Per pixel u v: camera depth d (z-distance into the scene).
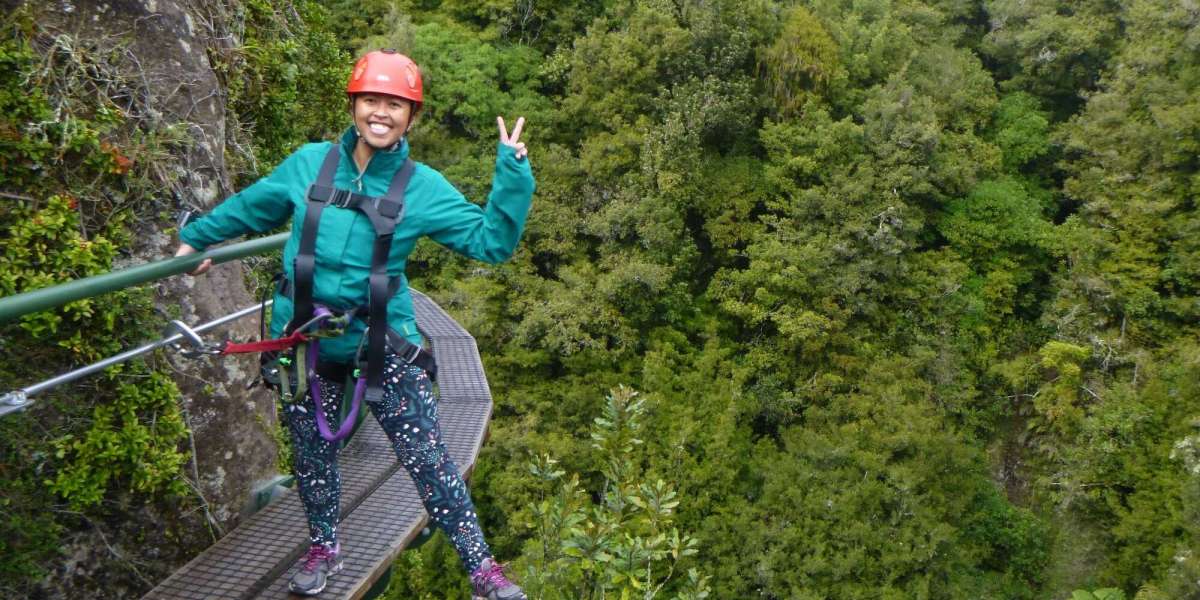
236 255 2.62
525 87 24.67
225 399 3.68
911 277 21.86
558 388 20.05
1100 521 19.73
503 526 18.52
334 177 2.13
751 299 21.41
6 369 2.96
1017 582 19.53
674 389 20.03
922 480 18.00
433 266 22.20
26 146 3.09
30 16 3.14
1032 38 24.70
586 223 21.81
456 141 23.41
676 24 22.72
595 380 20.14
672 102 21.84
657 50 22.34
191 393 3.52
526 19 26.20
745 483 18.58
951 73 24.33
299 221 2.13
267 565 2.66
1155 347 20.92
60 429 3.08
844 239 21.28
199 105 3.82
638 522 3.42
